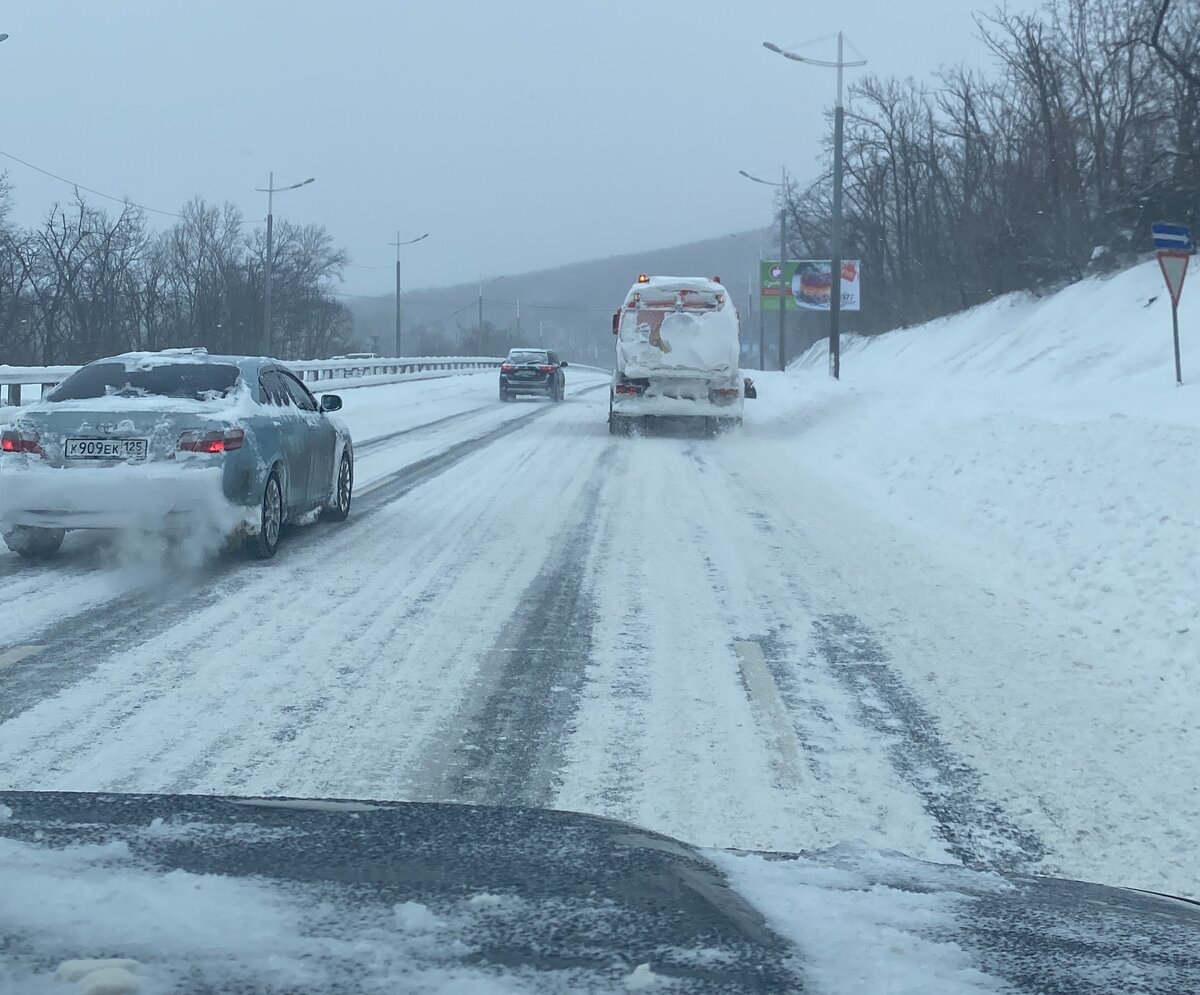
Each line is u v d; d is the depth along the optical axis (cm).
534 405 3788
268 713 615
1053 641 798
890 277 7725
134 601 880
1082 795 518
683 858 289
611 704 644
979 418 1881
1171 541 987
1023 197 5241
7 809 304
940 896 279
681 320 2439
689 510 1402
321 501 1216
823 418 2628
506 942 223
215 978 197
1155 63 4212
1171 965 243
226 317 8988
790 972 218
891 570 1045
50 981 189
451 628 812
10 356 6450
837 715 631
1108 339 3350
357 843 284
